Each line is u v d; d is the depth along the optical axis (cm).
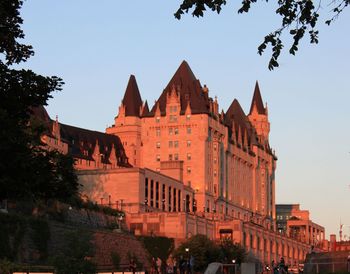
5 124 5459
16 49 5809
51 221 12175
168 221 18625
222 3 3328
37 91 5806
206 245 16762
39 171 5672
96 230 13650
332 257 10444
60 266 6638
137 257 15238
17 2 5816
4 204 12081
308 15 3288
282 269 10881
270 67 3372
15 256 10944
